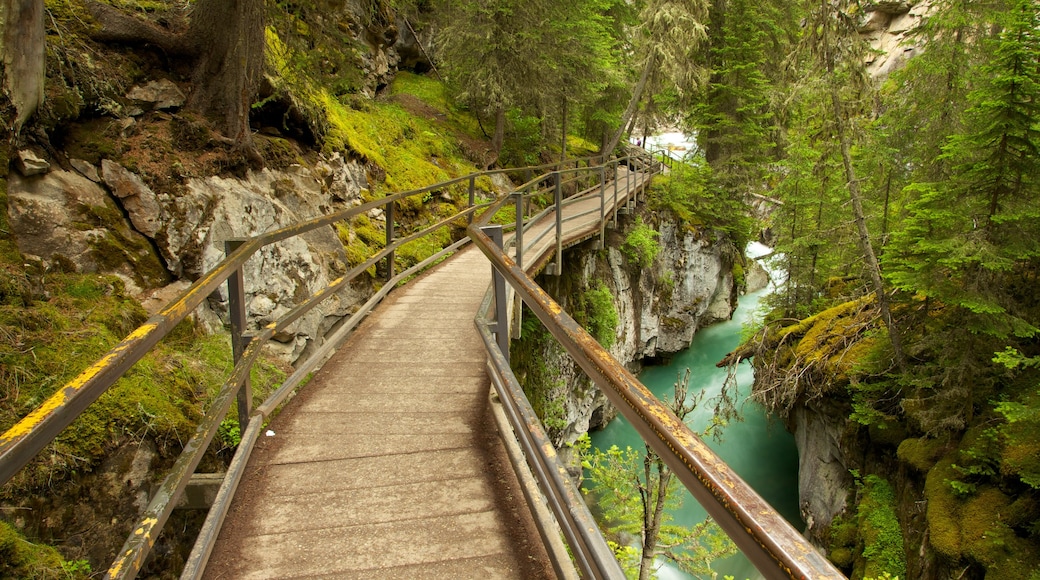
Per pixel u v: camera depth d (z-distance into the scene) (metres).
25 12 3.81
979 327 7.37
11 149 3.89
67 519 2.92
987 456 6.86
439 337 4.98
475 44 13.83
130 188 4.62
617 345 14.20
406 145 11.70
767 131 18.70
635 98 18.50
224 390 2.46
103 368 1.30
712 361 17.70
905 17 27.84
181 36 5.55
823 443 10.68
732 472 0.76
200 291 2.04
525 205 13.16
